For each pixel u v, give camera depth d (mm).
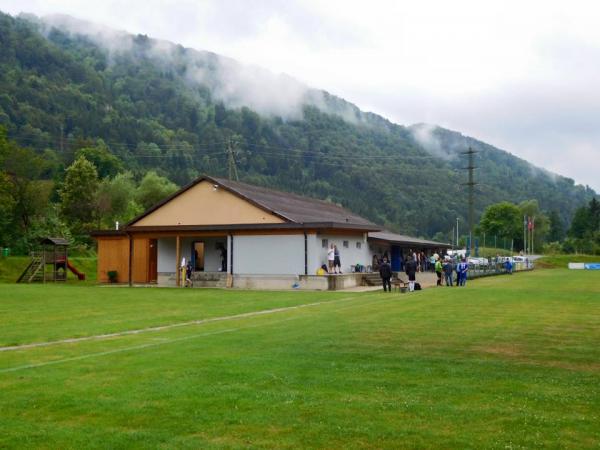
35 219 62250
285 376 9633
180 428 7098
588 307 20625
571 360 10977
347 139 199875
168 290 33406
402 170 169250
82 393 8711
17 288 34188
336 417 7418
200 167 157125
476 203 162250
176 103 197000
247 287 36281
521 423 7145
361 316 18281
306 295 28719
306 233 35062
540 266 81312
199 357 11352
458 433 6809
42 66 179625
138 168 142000
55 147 136375
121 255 42156
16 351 12641
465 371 10008
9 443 6664
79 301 25297
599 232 118000
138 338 14352
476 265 50344
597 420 7258
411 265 30672
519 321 16609
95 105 166500
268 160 174750
